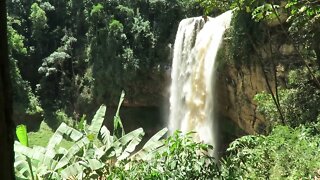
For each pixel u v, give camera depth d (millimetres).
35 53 36406
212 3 10125
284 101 13688
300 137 6680
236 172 4766
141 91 32188
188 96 25625
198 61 24516
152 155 6422
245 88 20609
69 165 7406
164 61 31109
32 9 35750
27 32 36906
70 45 35375
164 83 31438
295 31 13328
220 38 21609
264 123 19516
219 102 23906
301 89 13719
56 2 37375
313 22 12031
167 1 31484
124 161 7441
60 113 34250
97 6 33125
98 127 8781
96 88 33031
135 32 31984
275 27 16953
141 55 31688
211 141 24172
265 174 5266
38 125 33219
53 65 34906
